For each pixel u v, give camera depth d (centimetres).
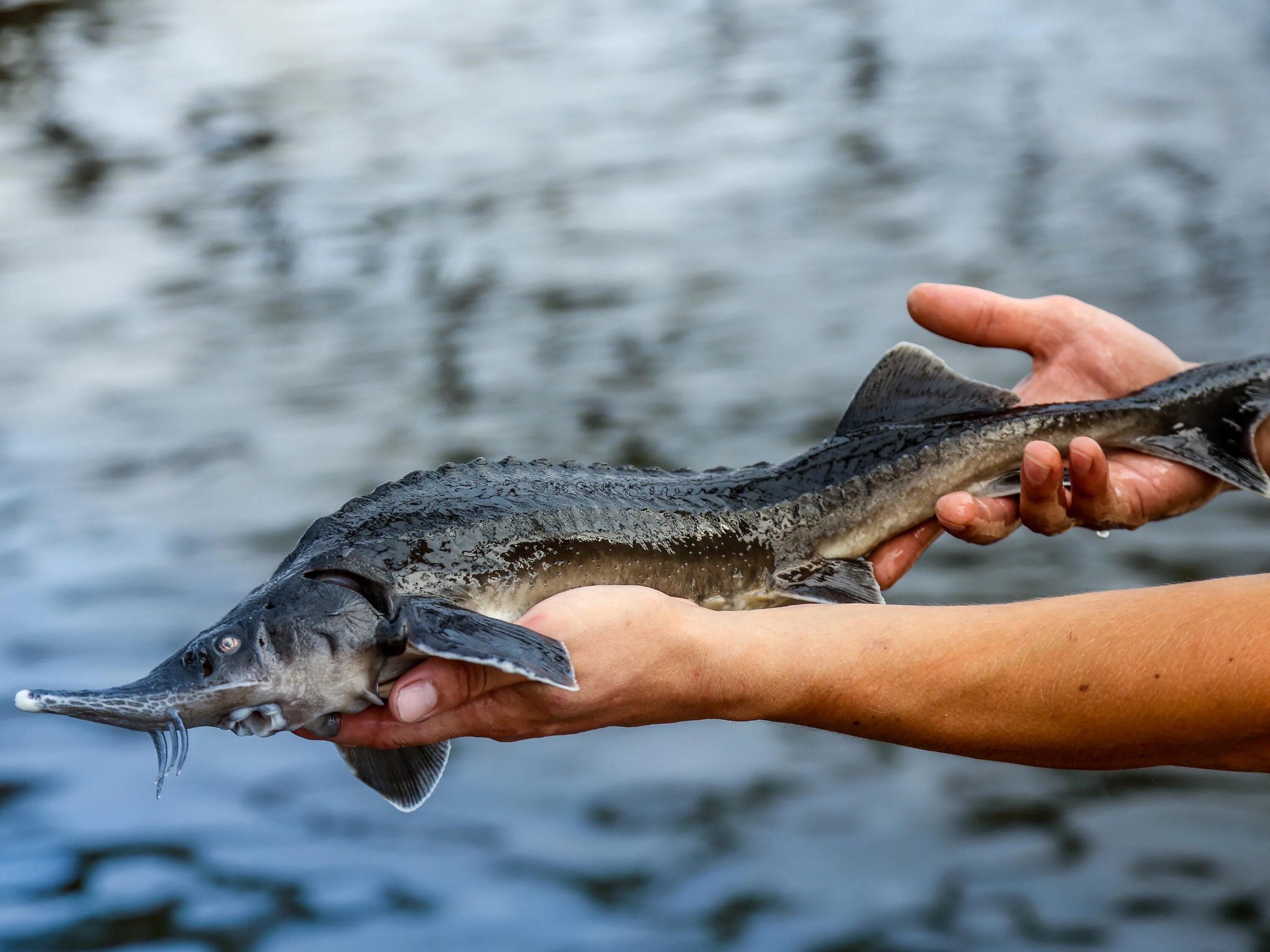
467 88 1661
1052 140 1331
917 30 1830
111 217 1255
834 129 1418
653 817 466
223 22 1959
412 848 450
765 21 1942
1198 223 1063
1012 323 383
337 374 894
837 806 471
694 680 268
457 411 823
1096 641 250
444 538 273
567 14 2034
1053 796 474
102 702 236
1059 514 328
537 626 259
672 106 1540
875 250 1068
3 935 404
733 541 310
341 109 1588
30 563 652
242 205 1274
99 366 932
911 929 411
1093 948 402
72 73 1712
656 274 1047
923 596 596
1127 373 373
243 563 652
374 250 1143
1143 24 1775
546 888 431
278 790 483
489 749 510
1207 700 239
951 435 333
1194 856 439
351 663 259
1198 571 602
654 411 802
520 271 1077
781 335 911
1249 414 346
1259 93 1435
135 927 408
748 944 406
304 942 405
